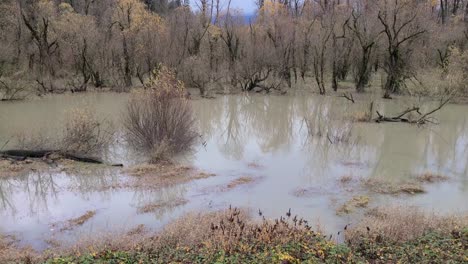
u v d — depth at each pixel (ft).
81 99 91.61
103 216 30.37
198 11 138.21
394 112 76.74
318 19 122.52
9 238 26.71
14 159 42.14
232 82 112.47
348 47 107.34
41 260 22.94
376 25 101.71
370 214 30.27
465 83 87.86
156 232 26.99
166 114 46.83
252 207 32.07
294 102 93.35
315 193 35.42
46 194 34.68
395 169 43.04
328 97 99.25
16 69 99.50
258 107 87.25
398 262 21.34
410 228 25.77
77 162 42.60
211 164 44.16
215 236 24.06
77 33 107.76
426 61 103.30
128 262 21.33
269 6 152.97
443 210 31.58
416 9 98.58
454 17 128.67
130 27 116.37
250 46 115.44
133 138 48.21
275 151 50.49
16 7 111.65
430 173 40.68
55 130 57.21
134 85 112.57
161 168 41.47
